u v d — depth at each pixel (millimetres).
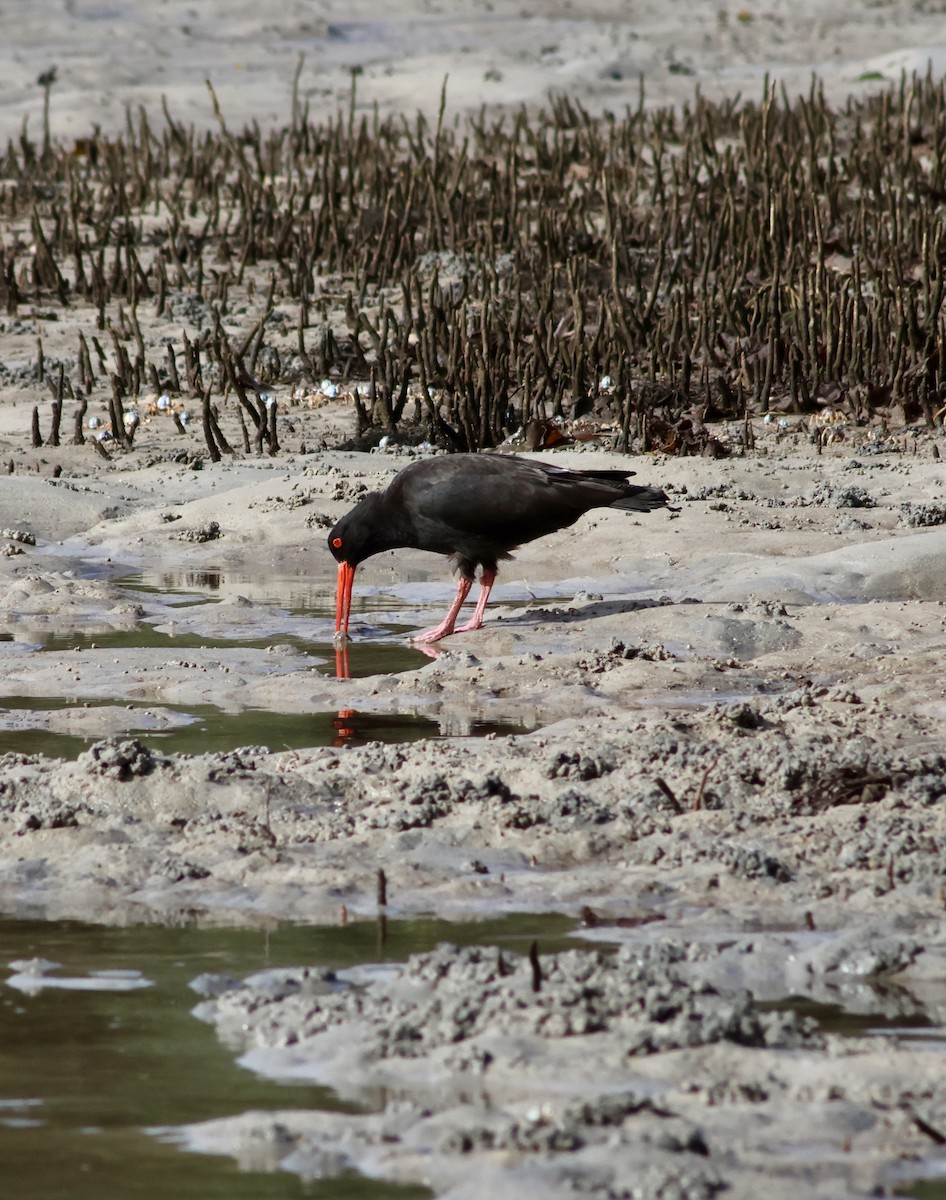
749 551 16766
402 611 15039
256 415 22172
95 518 19156
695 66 55438
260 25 61281
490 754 9586
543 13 65812
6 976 6656
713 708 10305
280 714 11109
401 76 51531
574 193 35719
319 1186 4980
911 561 15430
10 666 12516
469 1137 5188
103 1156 5180
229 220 33000
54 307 30188
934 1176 4961
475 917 7254
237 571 16969
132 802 8750
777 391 23766
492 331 24469
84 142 41031
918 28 62750
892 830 8055
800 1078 5586
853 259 28141
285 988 6410
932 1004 6281
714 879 7598
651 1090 5539
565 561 16953
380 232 32000
